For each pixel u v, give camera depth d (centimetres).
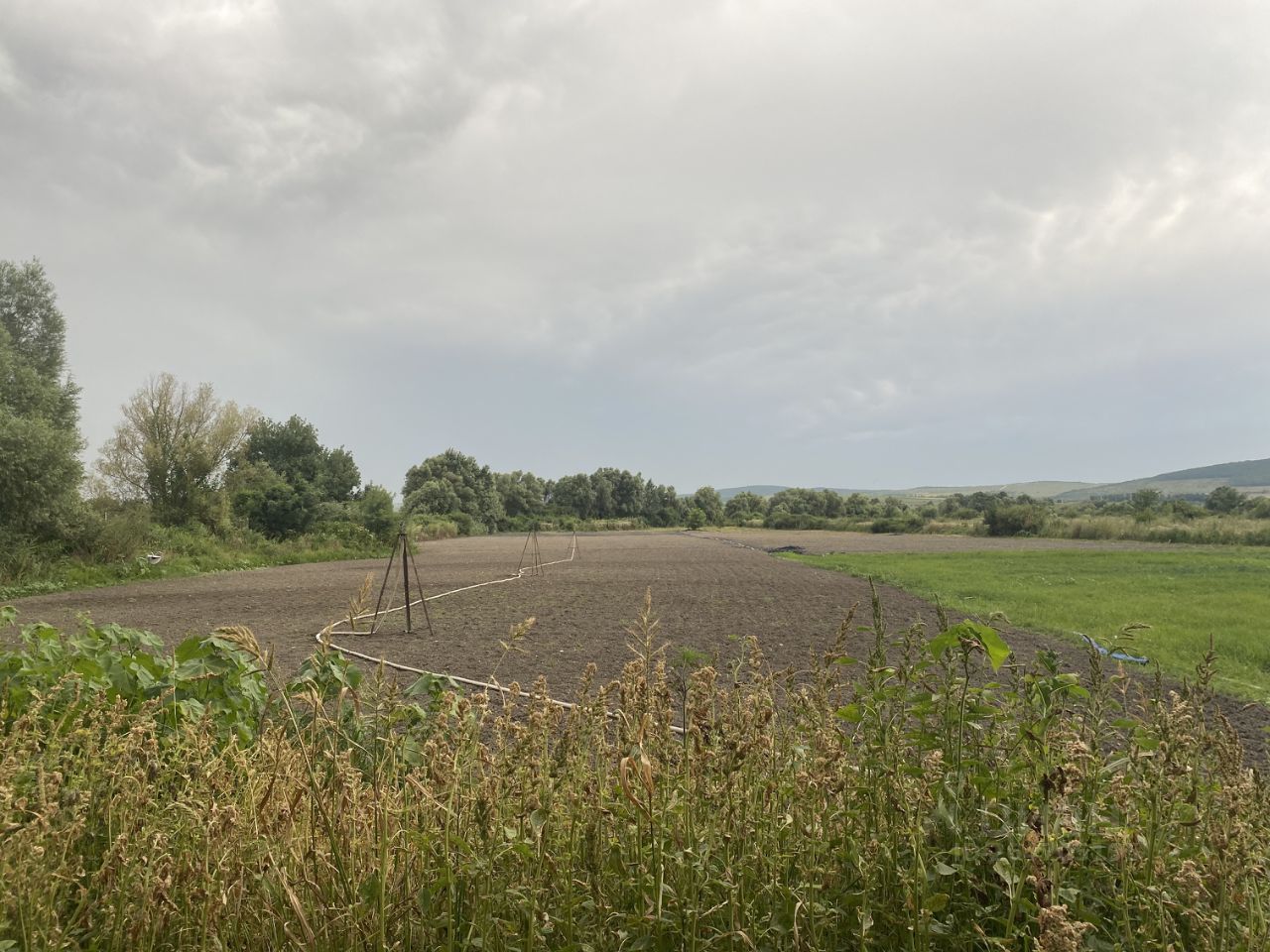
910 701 255
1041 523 6525
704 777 226
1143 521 6075
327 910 196
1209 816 226
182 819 223
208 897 193
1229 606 1606
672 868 211
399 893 203
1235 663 995
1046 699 239
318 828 215
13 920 171
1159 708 233
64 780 239
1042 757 225
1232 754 237
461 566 3425
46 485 2669
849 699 377
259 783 233
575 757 247
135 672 375
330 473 6956
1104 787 236
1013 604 1677
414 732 322
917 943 197
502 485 11819
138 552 3047
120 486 4053
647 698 244
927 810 225
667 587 2205
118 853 202
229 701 373
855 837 225
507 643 244
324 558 4141
